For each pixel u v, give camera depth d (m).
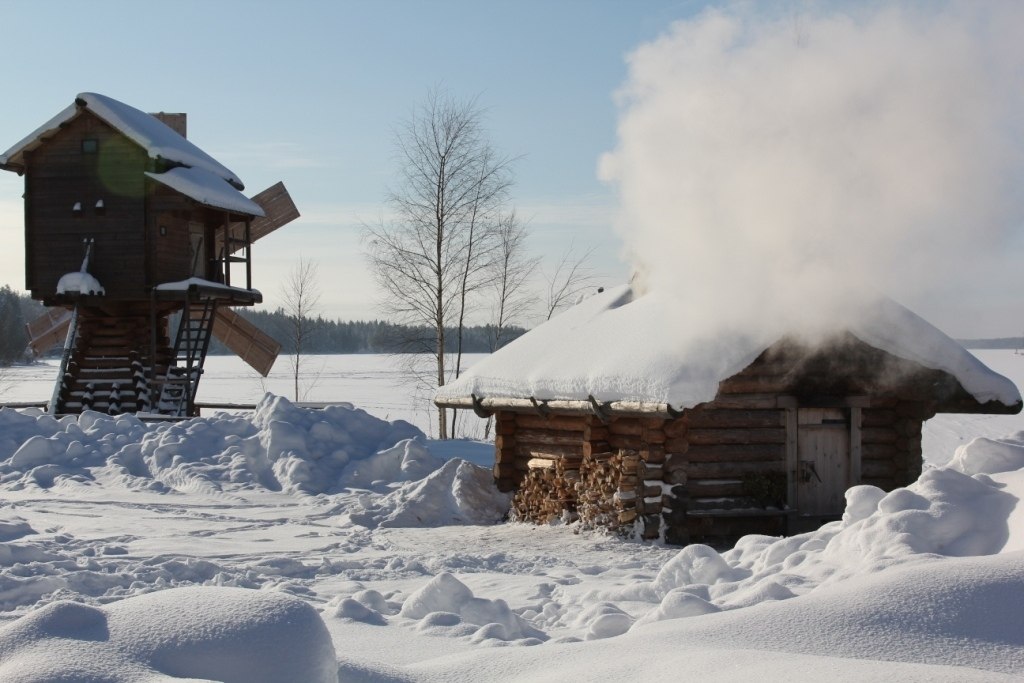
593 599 9.33
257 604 4.93
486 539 14.61
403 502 16.91
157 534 14.02
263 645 4.64
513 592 10.20
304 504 17.58
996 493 8.81
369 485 19.22
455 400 17.83
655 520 14.16
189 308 29.11
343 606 8.37
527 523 16.36
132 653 4.50
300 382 70.25
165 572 10.80
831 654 5.64
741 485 14.59
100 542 12.98
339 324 145.88
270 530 14.95
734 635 5.99
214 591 5.16
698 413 14.47
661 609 7.31
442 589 8.48
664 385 13.62
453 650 7.08
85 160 29.17
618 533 14.47
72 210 29.03
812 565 8.62
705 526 14.39
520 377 16.73
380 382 70.38
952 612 5.94
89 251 28.78
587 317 17.72
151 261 28.89
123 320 30.14
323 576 11.32
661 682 5.18
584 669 5.60
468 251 34.78
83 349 29.83
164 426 21.81
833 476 15.05
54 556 11.31
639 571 11.68
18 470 19.94
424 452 20.17
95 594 9.88
